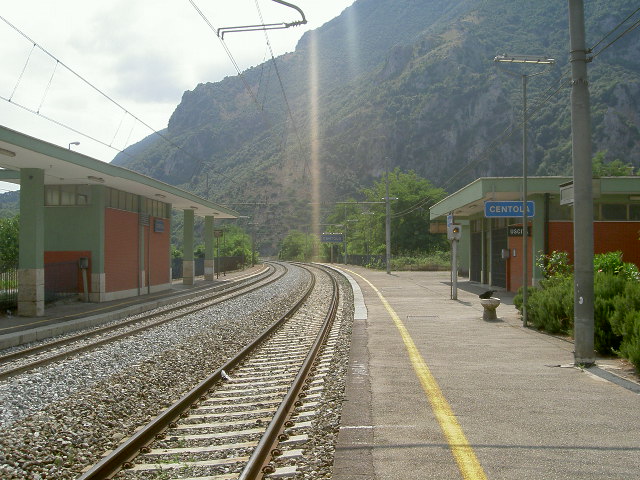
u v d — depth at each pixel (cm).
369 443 564
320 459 546
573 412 667
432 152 13950
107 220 2541
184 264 3925
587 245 964
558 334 1342
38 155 1694
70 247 2467
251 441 638
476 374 892
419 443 560
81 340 1478
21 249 1914
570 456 518
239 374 1033
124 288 2730
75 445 658
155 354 1248
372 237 8538
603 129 10306
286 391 880
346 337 1373
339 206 10844
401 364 980
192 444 635
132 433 705
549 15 14462
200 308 2209
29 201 1923
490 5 16538
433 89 14762
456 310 1934
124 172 2258
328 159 15338
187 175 14675
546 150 10369
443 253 6812
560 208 2372
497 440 566
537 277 2364
